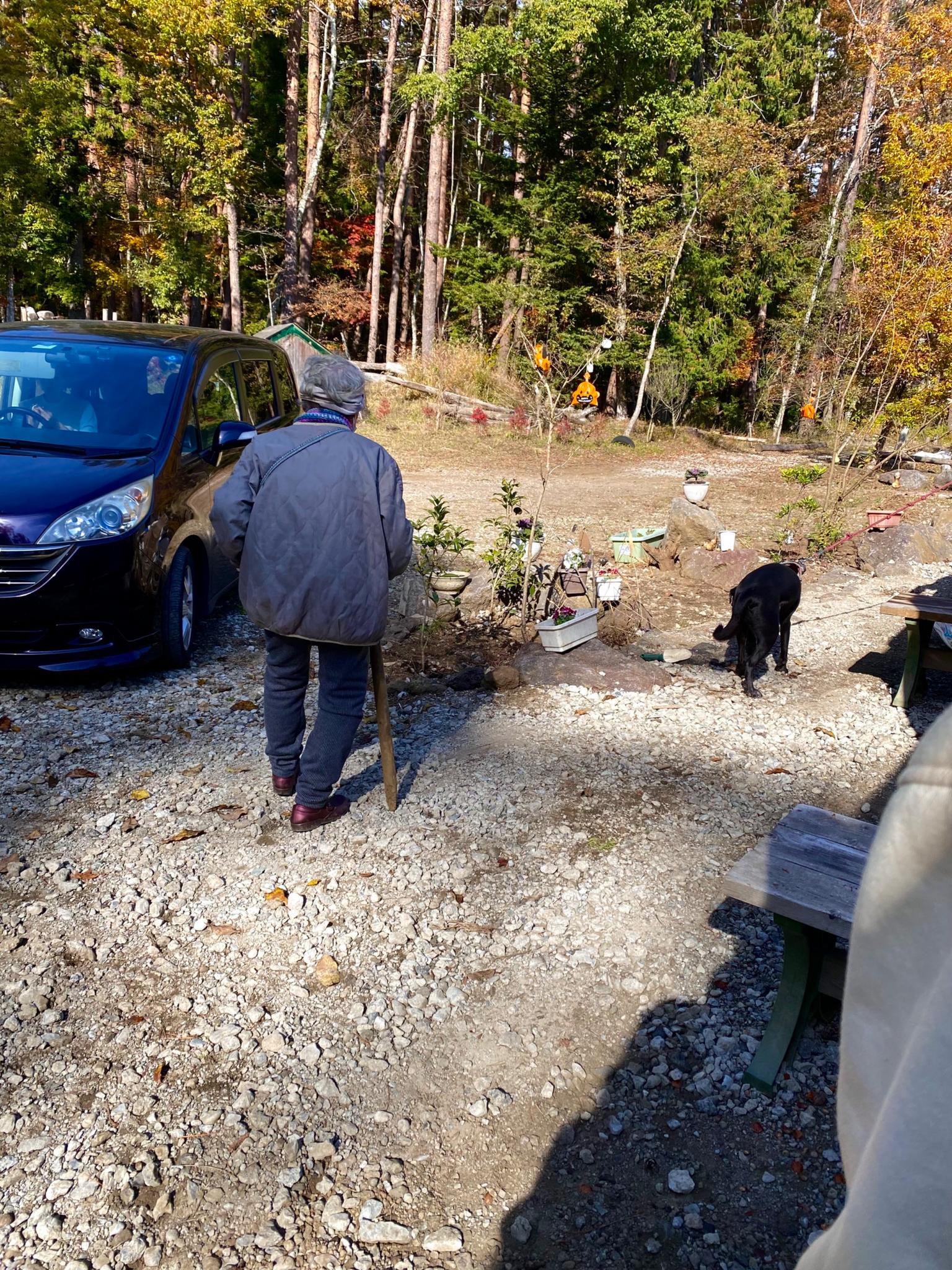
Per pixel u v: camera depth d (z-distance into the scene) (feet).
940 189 42.68
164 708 15.71
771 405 101.71
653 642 20.56
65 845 11.36
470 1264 6.44
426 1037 8.52
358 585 10.26
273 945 9.71
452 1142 7.41
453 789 12.99
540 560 25.95
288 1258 6.40
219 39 71.41
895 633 21.61
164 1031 8.48
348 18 87.56
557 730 15.23
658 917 10.26
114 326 20.85
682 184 81.76
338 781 13.17
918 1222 1.62
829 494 31.50
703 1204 6.92
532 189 82.89
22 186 72.79
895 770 14.34
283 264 101.24
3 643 15.35
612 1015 8.82
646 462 61.57
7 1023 8.45
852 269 61.31
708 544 26.08
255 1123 7.49
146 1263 6.32
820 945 8.11
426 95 80.69
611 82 80.74
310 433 10.32
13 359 18.63
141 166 90.33
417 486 43.75
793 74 101.24
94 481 15.92
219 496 10.29
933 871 1.70
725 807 12.78
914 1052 1.69
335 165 113.60
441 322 101.65
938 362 41.11
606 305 80.43
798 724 16.05
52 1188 6.84
